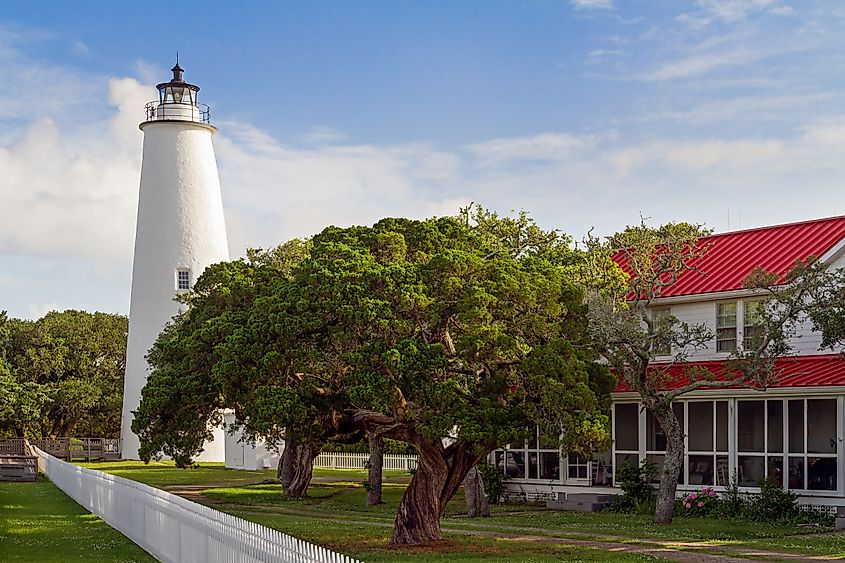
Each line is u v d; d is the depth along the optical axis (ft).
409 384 68.90
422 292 70.54
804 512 98.63
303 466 132.46
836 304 89.61
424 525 79.92
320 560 40.98
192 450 92.68
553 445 70.95
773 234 124.67
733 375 106.32
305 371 74.54
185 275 193.47
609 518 104.37
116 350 242.37
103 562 68.49
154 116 196.24
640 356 97.19
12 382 208.13
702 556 73.36
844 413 98.32
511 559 70.69
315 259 74.69
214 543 54.24
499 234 115.44
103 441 210.38
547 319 73.41
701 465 110.52
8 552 73.46
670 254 105.09
